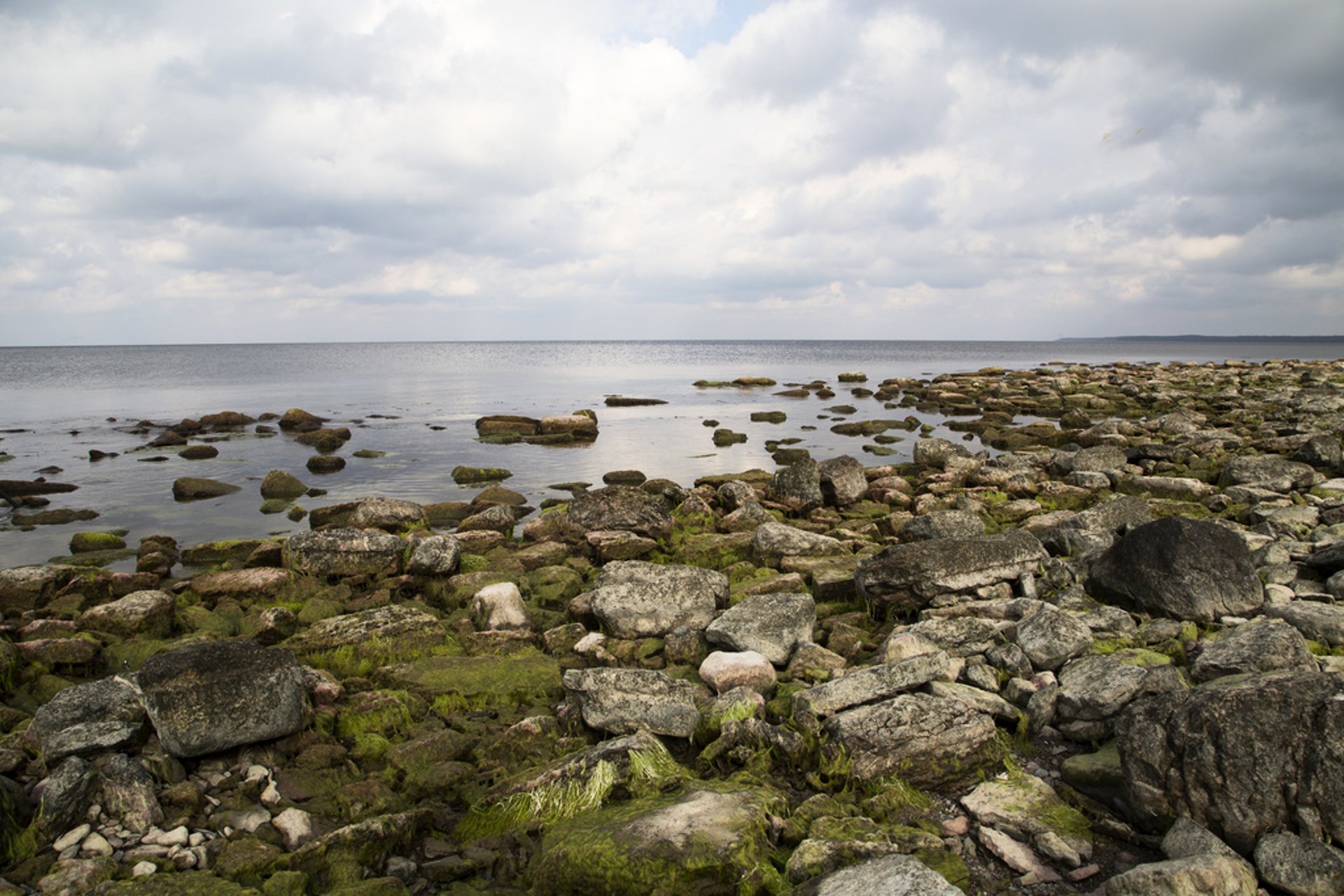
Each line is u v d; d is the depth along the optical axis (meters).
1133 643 8.46
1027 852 5.62
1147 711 5.91
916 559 10.11
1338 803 5.03
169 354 171.38
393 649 9.65
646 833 5.38
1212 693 5.68
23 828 5.90
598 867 5.17
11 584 12.30
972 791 6.32
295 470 26.20
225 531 18.20
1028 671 7.89
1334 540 11.43
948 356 145.88
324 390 62.38
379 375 84.00
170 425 38.66
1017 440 30.08
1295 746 5.27
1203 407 38.00
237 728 6.84
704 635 9.47
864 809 6.15
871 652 9.19
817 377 79.31
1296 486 16.83
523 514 19.45
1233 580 9.06
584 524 15.50
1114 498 14.06
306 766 7.02
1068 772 6.39
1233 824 5.29
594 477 24.86
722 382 66.81
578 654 9.62
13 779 6.43
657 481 20.75
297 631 10.70
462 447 31.16
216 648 7.20
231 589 12.48
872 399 52.91
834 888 4.68
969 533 13.44
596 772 6.44
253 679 7.02
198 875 5.42
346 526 18.23
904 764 6.47
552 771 6.51
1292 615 8.44
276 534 17.91
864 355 149.38
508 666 9.00
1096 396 44.47
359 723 7.74
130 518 19.52
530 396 56.81
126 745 6.73
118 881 5.31
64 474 25.31
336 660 9.48
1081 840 5.67
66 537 17.67
